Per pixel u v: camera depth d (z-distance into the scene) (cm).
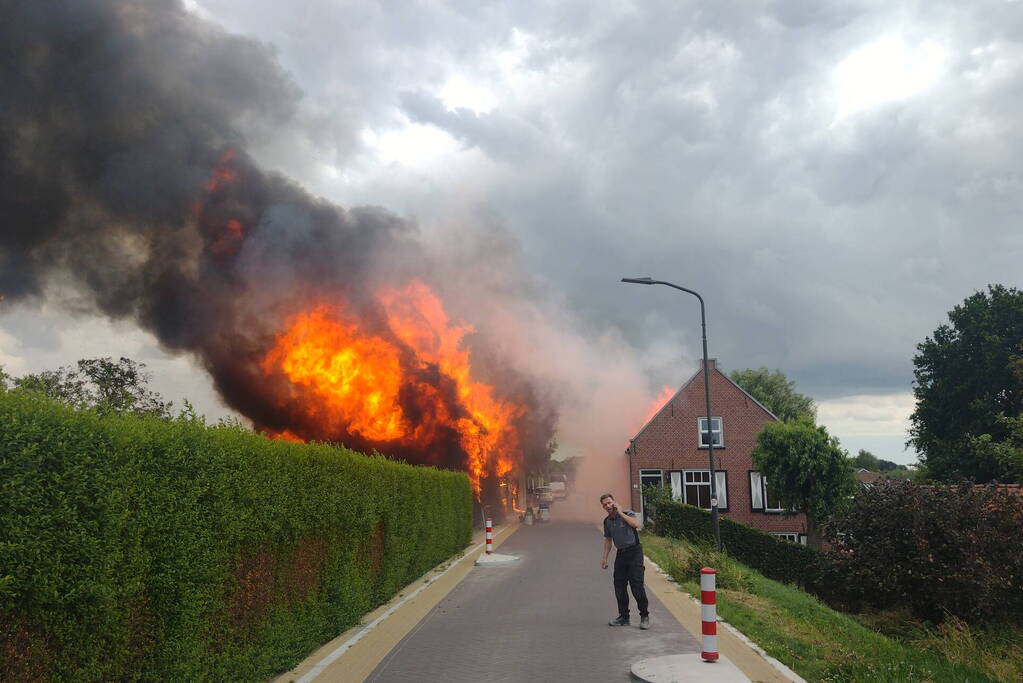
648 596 1475
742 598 1440
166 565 615
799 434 3111
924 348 4675
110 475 534
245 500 768
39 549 465
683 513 2948
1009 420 3331
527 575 1842
